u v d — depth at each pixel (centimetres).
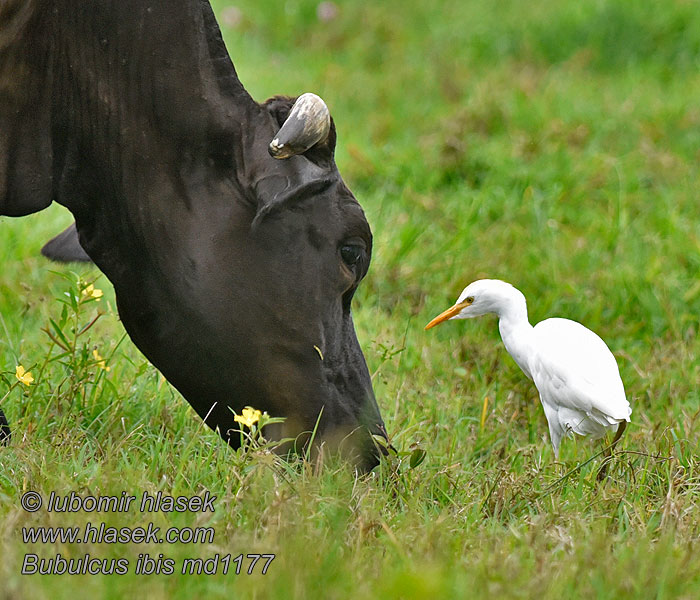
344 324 1326
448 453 1541
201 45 1312
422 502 1329
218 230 1287
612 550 1173
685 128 2983
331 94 3453
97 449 1396
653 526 1262
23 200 1338
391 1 4403
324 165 1298
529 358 1562
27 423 1452
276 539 1094
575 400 1466
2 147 1318
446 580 1023
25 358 1714
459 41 3981
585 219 2469
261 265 1277
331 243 1285
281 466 1261
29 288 1891
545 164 2711
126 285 1338
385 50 4022
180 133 1302
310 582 1016
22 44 1306
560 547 1141
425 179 2702
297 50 4119
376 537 1183
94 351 1627
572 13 3931
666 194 2555
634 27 3831
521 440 1672
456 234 2333
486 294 1596
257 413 1241
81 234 1367
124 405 1556
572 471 1371
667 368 1873
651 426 1614
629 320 2083
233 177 1302
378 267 2216
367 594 997
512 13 4106
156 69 1305
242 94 1324
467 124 3022
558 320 1556
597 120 3030
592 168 2678
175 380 1334
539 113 3072
